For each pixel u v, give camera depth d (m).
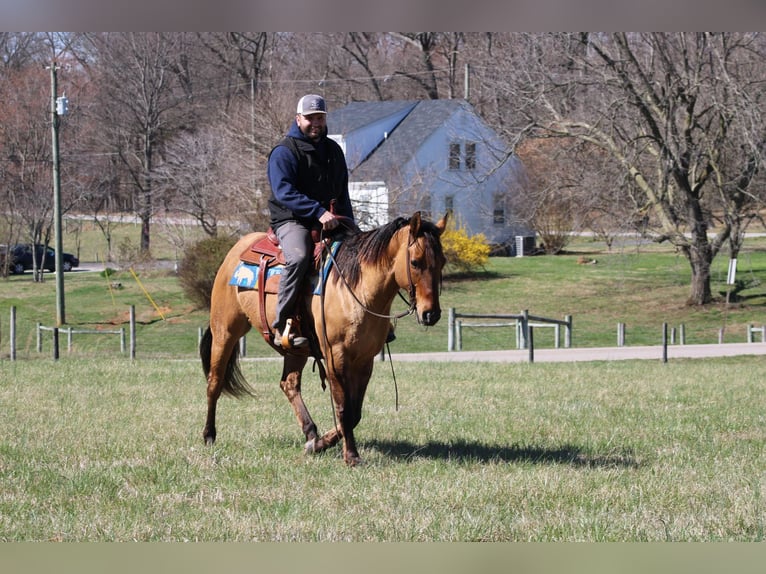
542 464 8.26
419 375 16.61
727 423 10.80
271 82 45.69
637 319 34.50
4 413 11.30
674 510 6.72
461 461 8.40
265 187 39.16
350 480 7.52
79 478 7.57
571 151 32.81
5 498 6.98
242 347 24.61
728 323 33.06
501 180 44.91
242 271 8.90
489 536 6.09
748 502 6.84
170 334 32.62
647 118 31.16
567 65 32.00
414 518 6.41
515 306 37.62
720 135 31.14
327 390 13.79
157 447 8.98
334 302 7.95
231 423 10.60
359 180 43.44
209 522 6.37
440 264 7.54
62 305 34.94
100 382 14.81
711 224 34.62
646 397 13.35
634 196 33.88
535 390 14.09
